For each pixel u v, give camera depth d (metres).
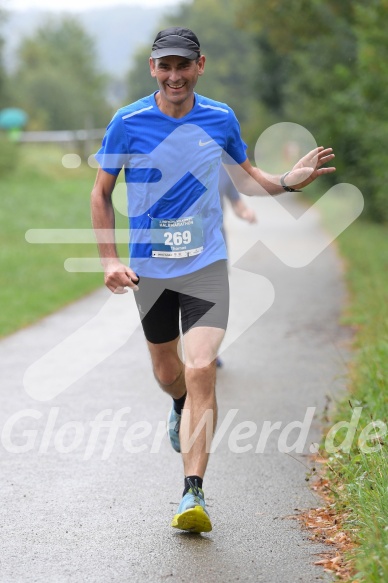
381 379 16.70
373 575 9.61
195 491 11.80
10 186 85.31
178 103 12.28
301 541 11.73
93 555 11.31
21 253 46.34
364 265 37.50
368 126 46.81
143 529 12.20
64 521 12.49
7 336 26.00
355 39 53.44
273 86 104.50
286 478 14.32
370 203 57.78
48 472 14.62
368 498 11.62
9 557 11.26
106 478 14.35
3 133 116.25
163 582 10.50
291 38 55.84
